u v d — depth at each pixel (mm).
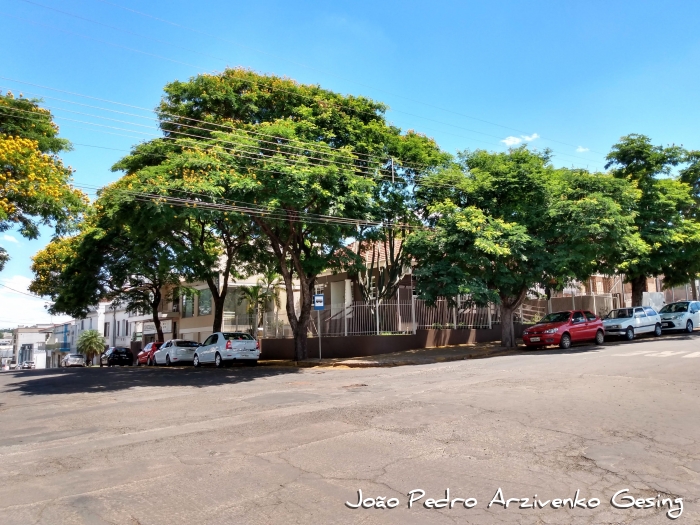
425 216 24062
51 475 6500
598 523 4660
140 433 8867
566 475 5848
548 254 22016
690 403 9180
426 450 6906
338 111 21953
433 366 18219
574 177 22875
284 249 22188
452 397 10500
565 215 21859
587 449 6762
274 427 8625
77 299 31297
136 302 37844
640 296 30141
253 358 24422
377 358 22281
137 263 27562
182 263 24797
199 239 26734
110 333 62250
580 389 10805
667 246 26656
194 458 6945
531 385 11586
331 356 25672
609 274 27922
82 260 29281
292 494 5469
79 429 9578
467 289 20703
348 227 20438
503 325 24938
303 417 9297
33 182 14172
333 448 7141
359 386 13445
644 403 9266
